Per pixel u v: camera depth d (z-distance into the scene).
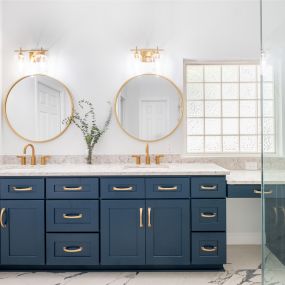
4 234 2.57
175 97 3.22
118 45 3.23
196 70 3.36
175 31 3.22
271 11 1.53
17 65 3.24
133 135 3.22
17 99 3.23
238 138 3.36
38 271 2.63
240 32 3.21
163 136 3.22
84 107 3.24
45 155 3.23
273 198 1.56
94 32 3.23
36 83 3.23
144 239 2.57
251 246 3.23
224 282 2.40
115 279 2.46
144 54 3.16
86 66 3.24
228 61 3.30
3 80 3.24
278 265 1.53
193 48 3.22
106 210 2.57
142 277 2.50
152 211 2.57
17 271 2.63
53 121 3.23
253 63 3.30
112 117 3.25
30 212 2.58
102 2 3.22
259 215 3.30
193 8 3.22
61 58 3.23
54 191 2.57
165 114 3.23
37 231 2.57
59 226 2.57
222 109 3.37
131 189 2.57
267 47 1.58
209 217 2.56
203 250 2.56
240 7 3.21
